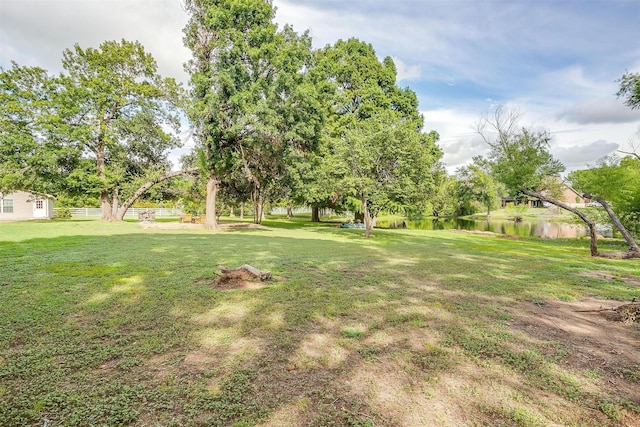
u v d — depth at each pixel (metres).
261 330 3.60
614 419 2.16
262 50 16.27
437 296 5.14
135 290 5.07
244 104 15.41
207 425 2.03
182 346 3.16
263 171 19.91
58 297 4.62
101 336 3.34
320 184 18.80
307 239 13.85
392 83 25.62
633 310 4.23
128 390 2.37
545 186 14.88
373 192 14.27
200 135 17.78
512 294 5.38
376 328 3.74
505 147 13.62
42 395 2.28
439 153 26.31
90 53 20.27
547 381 2.63
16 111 19.33
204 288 5.28
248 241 12.35
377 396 2.39
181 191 25.61
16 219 26.05
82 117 20.38
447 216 42.16
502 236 19.17
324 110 18.45
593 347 3.31
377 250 10.68
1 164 19.30
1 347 3.04
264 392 2.41
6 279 5.62
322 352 3.09
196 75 16.64
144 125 22.08
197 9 17.72
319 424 2.06
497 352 3.14
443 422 2.10
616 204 14.97
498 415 2.18
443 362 2.92
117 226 18.48
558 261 9.30
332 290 5.37
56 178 19.89
